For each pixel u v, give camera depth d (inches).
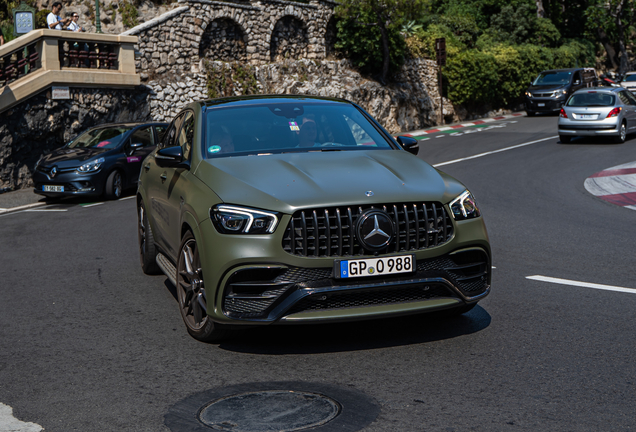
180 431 134.8
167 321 216.2
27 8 743.7
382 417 138.6
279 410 143.4
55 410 148.0
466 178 584.7
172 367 173.3
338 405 145.3
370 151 216.7
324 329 201.9
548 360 170.9
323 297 168.7
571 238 337.4
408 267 173.3
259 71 954.7
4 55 650.2
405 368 167.8
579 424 133.9
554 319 206.1
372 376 162.9
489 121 1229.7
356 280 170.4
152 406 148.4
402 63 1138.0
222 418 140.3
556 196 478.6
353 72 1086.4
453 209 182.4
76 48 714.2
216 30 935.0
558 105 1226.6
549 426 133.1
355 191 175.8
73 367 175.6
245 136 219.1
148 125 626.2
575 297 231.0
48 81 673.0
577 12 2121.1
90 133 612.4
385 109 1080.8
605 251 306.0
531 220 390.9
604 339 186.2
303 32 1056.8
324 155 207.5
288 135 221.6
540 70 1485.0
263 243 169.0
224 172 191.5
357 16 1071.0
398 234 173.5
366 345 186.2
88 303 241.3
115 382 163.9
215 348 187.8
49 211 516.1
